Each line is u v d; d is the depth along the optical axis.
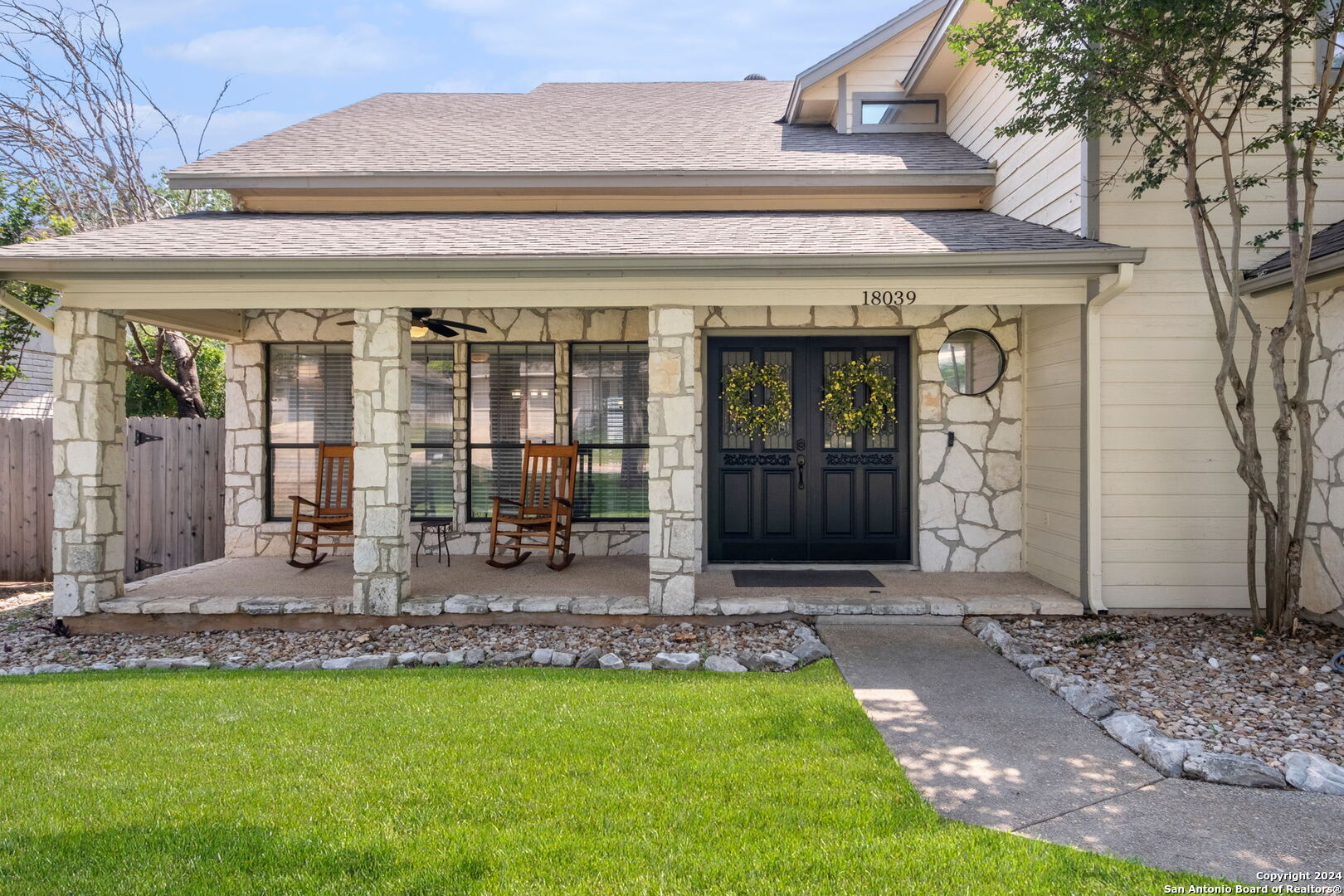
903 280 6.52
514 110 11.37
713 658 5.64
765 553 8.32
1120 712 4.49
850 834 3.10
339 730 4.20
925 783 3.67
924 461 8.04
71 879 2.76
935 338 7.99
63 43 13.01
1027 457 7.87
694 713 4.45
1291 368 6.61
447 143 9.91
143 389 15.59
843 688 5.00
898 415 8.27
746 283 6.62
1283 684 4.98
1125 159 6.60
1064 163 7.00
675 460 6.65
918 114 10.23
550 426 9.23
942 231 7.22
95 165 13.48
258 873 2.80
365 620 6.77
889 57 10.27
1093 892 2.69
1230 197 5.81
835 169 8.74
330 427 9.35
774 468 8.30
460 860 2.87
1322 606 6.40
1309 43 6.16
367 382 6.73
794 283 6.60
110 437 6.95
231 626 6.81
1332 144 5.89
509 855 2.90
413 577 7.90
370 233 7.45
